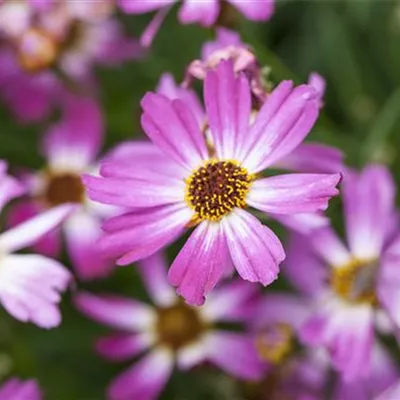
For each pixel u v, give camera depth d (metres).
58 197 0.35
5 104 0.38
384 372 0.31
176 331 0.32
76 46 0.37
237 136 0.24
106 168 0.24
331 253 0.31
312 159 0.27
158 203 0.24
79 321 0.34
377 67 0.37
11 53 0.37
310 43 0.37
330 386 0.32
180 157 0.25
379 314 0.30
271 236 0.23
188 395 0.33
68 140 0.36
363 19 0.36
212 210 0.24
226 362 0.31
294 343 0.31
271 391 0.32
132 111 0.37
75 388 0.34
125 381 0.32
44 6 0.35
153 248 0.24
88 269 0.33
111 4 0.37
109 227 0.24
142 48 0.37
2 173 0.26
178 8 0.36
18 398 0.28
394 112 0.33
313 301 0.31
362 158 0.33
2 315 0.33
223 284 0.32
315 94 0.24
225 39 0.27
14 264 0.27
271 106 0.24
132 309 0.32
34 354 0.34
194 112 0.27
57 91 0.37
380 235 0.30
